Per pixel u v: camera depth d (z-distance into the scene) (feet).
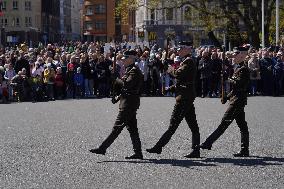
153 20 568.82
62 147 74.49
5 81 164.96
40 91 164.96
